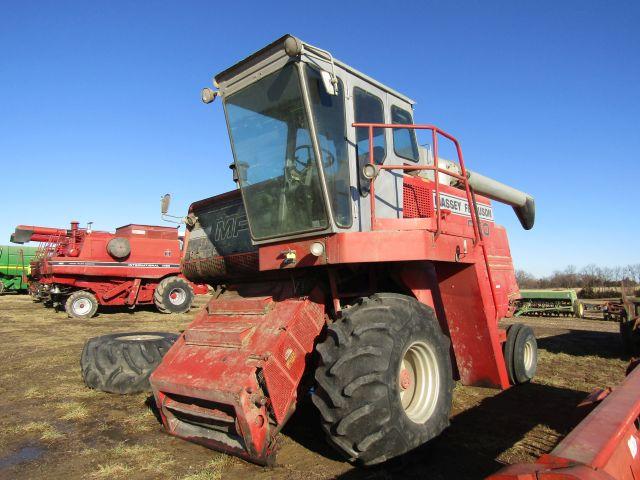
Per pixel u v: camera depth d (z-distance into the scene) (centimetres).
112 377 571
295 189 416
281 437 413
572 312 1720
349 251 384
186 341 446
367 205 440
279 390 365
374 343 339
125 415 499
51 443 423
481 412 505
